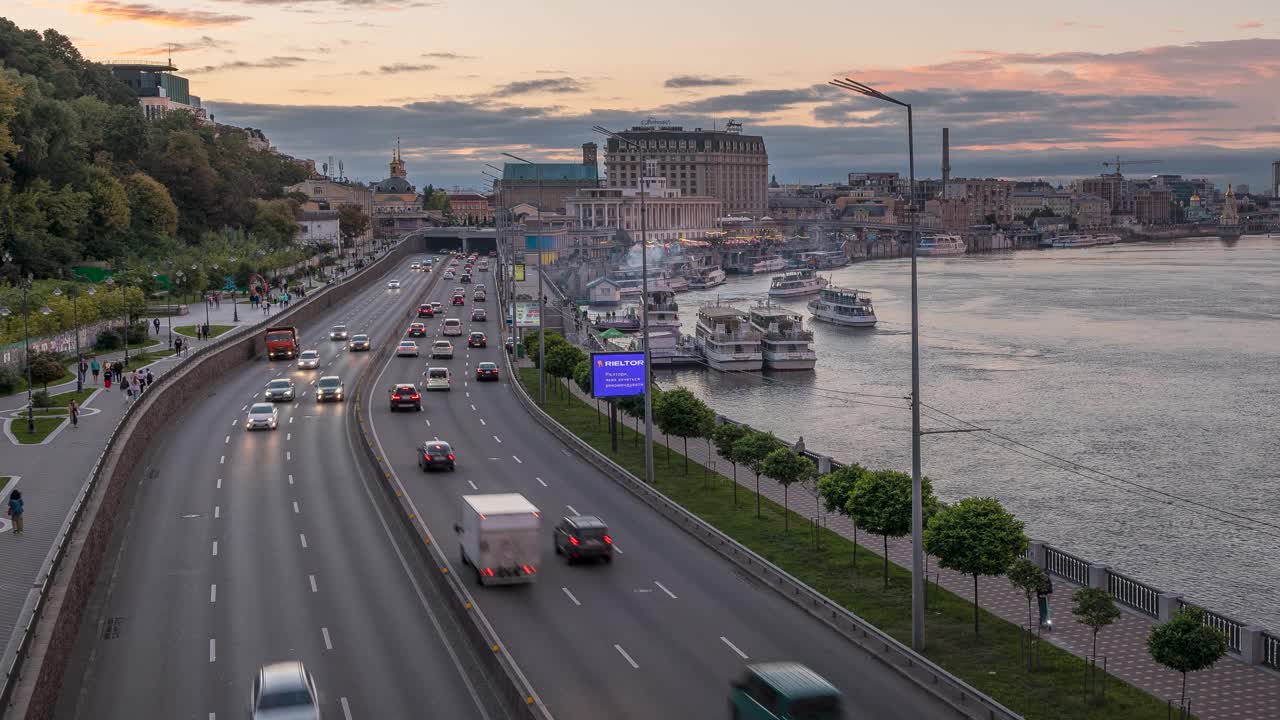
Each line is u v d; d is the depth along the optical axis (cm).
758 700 3666
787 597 5403
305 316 18350
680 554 6197
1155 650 4066
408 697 4250
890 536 6178
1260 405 14812
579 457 8888
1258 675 4497
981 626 5038
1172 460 11794
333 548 6247
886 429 13425
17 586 5088
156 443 9131
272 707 3675
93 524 5800
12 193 18150
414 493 7519
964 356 19525
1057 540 9056
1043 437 12925
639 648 4694
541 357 11494
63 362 12075
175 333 15038
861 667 4512
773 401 15525
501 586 5572
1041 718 4038
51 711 4106
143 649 4744
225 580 5672
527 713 3834
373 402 11381
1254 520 9594
